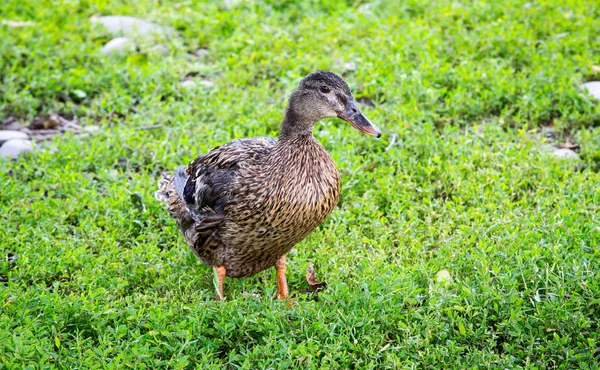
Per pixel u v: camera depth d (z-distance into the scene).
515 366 2.03
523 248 2.22
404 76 2.71
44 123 2.67
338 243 2.29
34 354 2.03
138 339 2.05
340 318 2.09
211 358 2.05
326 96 2.13
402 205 2.37
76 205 2.39
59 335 2.07
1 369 2.00
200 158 2.22
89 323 2.10
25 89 2.71
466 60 2.77
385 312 2.10
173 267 2.25
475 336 2.07
